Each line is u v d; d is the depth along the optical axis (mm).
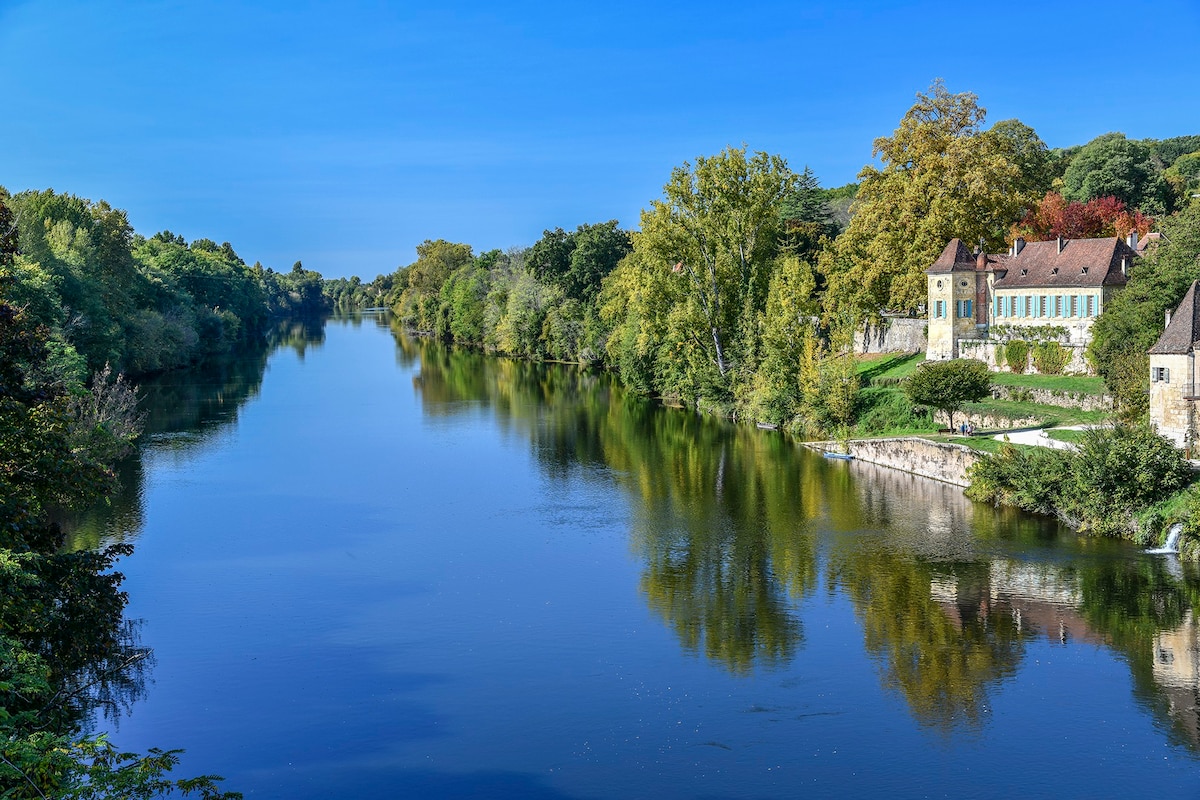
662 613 42500
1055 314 83000
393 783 29766
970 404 75312
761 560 49281
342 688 35875
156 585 46312
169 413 97688
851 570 47406
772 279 92375
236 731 32875
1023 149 126875
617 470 71062
